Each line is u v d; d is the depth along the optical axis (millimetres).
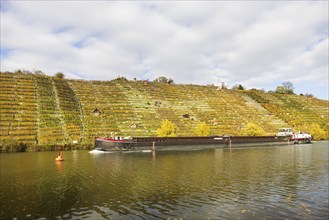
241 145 96250
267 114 149625
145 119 114562
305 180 38656
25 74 132750
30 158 61531
